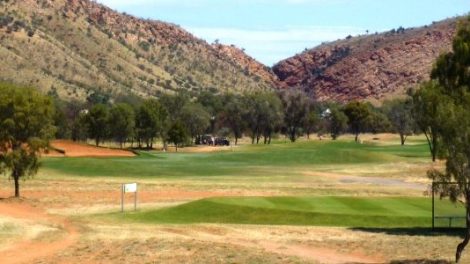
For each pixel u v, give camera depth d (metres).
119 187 70.19
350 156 108.81
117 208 54.12
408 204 51.22
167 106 188.12
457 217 43.06
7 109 60.16
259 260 30.94
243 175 86.19
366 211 47.62
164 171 89.88
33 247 35.44
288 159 108.00
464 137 29.00
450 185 30.56
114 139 189.50
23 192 65.31
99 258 31.86
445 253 33.22
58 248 35.06
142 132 165.12
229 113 189.75
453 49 44.75
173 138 158.88
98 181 76.62
